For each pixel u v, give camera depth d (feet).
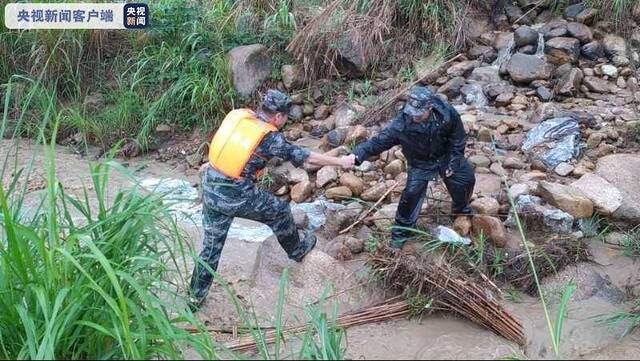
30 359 12.28
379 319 15.71
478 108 24.32
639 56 25.18
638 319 15.12
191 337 12.62
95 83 27.86
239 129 15.19
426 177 17.20
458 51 26.81
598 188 19.20
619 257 17.71
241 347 14.57
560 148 21.18
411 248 17.47
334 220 19.36
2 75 27.53
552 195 18.72
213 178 15.43
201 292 15.75
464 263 16.98
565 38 25.38
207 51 26.55
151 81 26.40
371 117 24.32
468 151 21.89
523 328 15.11
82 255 12.34
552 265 16.71
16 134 17.04
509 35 26.76
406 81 25.93
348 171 21.49
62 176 22.77
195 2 28.14
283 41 26.78
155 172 23.59
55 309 11.74
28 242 13.64
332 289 16.78
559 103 23.88
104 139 25.44
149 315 13.01
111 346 13.05
